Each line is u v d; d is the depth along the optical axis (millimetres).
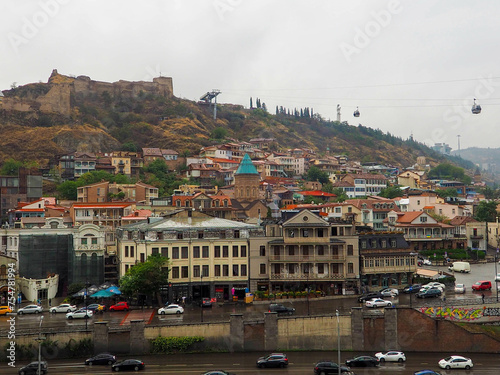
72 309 103000
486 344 92938
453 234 177875
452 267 143625
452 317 96625
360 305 105250
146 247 114188
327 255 117125
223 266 116750
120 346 87062
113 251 140750
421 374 76625
